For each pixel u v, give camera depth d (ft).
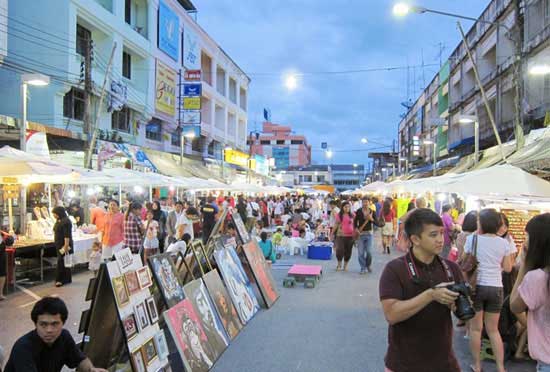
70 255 35.04
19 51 68.90
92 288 14.49
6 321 25.12
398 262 9.60
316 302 29.35
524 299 9.97
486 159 67.92
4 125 49.90
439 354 9.21
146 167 79.15
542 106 59.88
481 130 89.35
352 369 18.12
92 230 45.39
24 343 11.00
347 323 24.53
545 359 9.76
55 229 34.86
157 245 36.63
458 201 53.72
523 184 26.99
